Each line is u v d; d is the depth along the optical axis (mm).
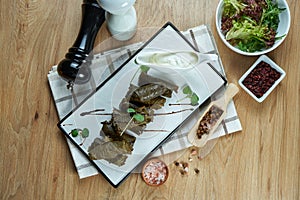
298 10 965
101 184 955
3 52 970
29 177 959
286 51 961
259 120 958
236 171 957
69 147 947
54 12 972
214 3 969
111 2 812
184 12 971
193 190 957
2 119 964
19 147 961
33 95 965
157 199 955
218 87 944
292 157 956
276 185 956
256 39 935
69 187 957
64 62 912
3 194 958
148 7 971
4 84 968
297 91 958
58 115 959
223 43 963
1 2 976
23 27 972
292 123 957
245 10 928
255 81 940
